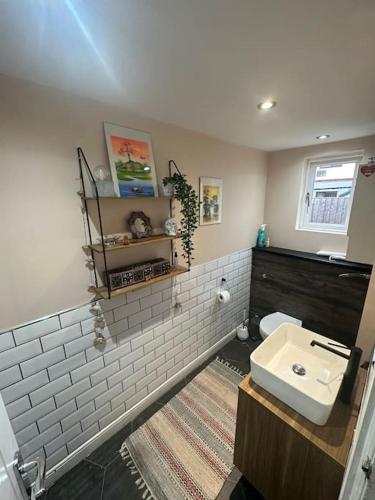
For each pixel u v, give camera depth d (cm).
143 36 72
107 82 101
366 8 61
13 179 100
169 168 159
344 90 110
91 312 134
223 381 205
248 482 132
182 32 71
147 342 170
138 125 138
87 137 118
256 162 240
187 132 167
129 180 134
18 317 110
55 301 120
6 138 96
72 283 125
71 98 111
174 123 156
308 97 117
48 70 91
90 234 127
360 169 177
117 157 129
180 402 184
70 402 134
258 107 130
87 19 64
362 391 103
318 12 63
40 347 118
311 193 238
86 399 141
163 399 188
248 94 114
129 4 59
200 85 104
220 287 230
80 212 122
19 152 100
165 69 92
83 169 119
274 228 264
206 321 223
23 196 104
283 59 86
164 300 176
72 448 139
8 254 103
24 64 86
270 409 97
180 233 161
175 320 189
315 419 90
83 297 130
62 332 125
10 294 106
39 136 104
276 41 75
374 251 182
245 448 113
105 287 135
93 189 123
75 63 86
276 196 256
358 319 201
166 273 157
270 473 106
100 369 145
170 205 163
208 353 234
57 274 119
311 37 73
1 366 108
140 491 130
